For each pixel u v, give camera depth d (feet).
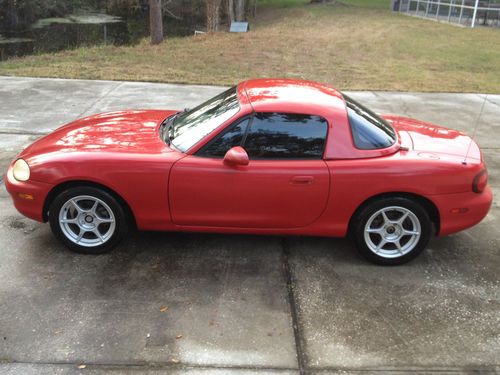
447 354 10.25
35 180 12.71
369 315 11.39
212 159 12.60
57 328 10.52
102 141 13.43
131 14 107.76
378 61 47.85
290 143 12.65
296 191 12.60
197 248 13.94
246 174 12.45
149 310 11.22
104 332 10.46
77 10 107.14
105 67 38.93
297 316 11.24
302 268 13.21
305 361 9.88
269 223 13.05
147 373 9.41
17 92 30.07
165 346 10.12
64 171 12.53
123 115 15.83
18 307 11.14
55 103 27.99
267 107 12.73
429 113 29.17
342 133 12.74
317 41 61.52
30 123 24.38
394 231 13.34
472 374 9.74
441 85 37.06
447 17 88.89
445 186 12.81
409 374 9.68
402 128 15.21
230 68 40.68
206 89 32.53
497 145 24.09
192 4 104.99
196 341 10.30
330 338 10.58
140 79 34.53
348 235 13.82
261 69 40.86
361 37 66.80
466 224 13.37
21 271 12.50
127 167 12.48
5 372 9.27
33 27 86.74
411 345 10.47
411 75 40.88
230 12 89.61
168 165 12.49
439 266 13.62
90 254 13.37
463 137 14.99
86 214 13.08
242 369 9.59
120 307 11.29
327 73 40.29
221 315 11.15
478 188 13.09
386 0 152.56
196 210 12.89
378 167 12.60
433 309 11.71
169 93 31.04
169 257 13.43
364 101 31.22
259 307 11.49
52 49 63.46
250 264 13.28
